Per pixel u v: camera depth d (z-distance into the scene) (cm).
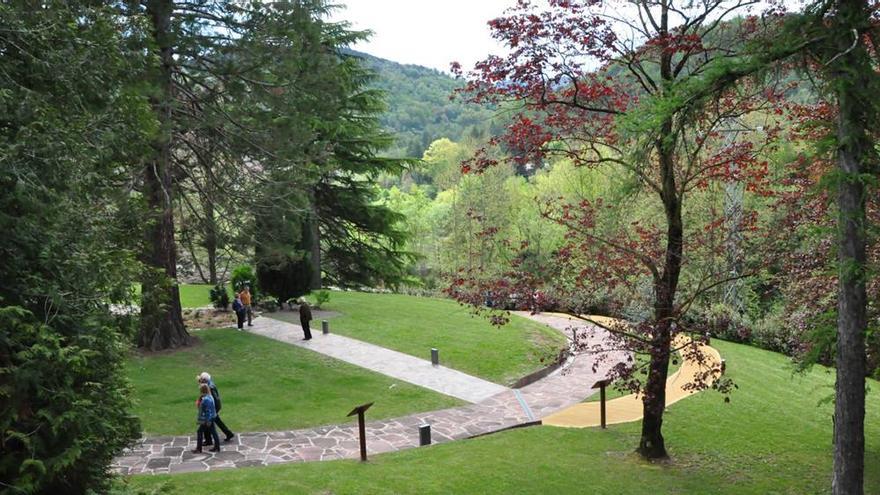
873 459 1411
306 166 2214
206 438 1364
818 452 1405
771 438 1488
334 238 3841
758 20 1091
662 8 1169
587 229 1423
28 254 728
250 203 2145
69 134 779
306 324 2320
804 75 905
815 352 1066
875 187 839
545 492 1105
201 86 2259
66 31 848
